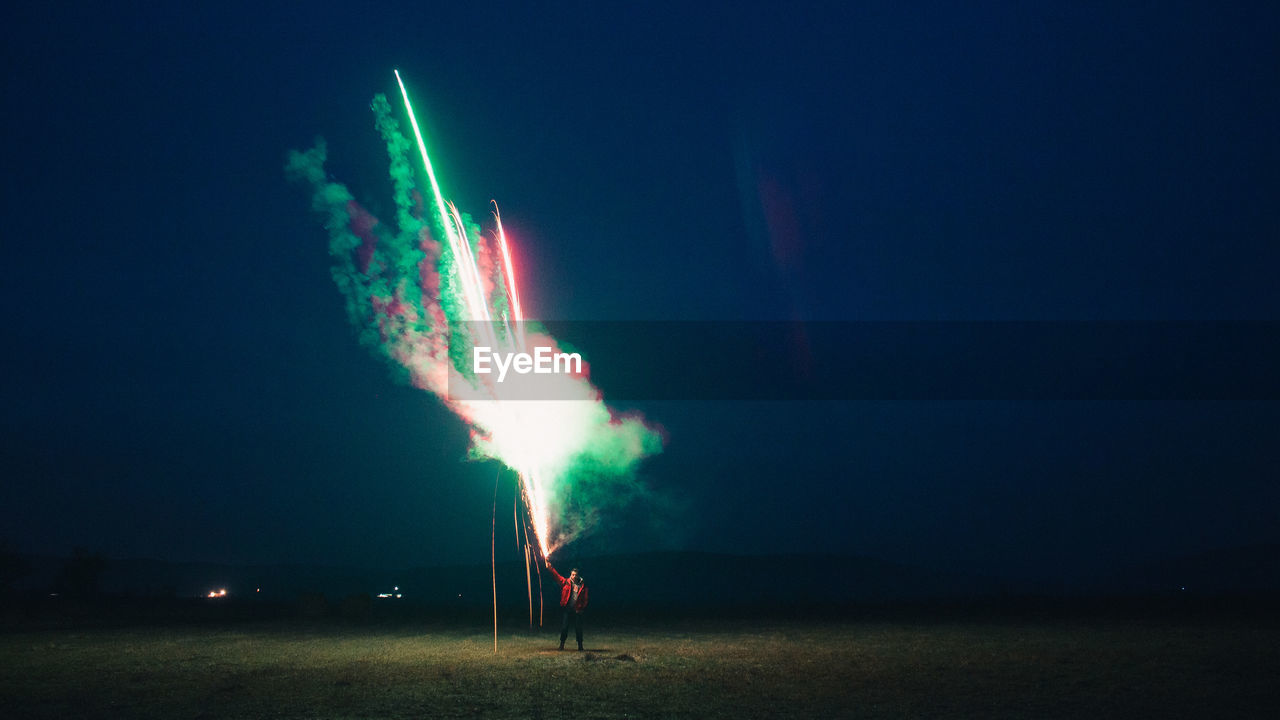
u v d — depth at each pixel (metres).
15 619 28.11
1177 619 25.69
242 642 20.83
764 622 26.61
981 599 40.69
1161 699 11.90
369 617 30.00
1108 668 14.98
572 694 12.57
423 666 15.91
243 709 11.47
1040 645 18.73
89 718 10.89
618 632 23.22
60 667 15.99
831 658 16.81
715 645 19.53
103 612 31.28
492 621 28.03
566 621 18.78
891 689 12.90
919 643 19.52
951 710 11.16
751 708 11.37
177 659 17.22
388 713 11.13
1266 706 11.37
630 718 10.70
